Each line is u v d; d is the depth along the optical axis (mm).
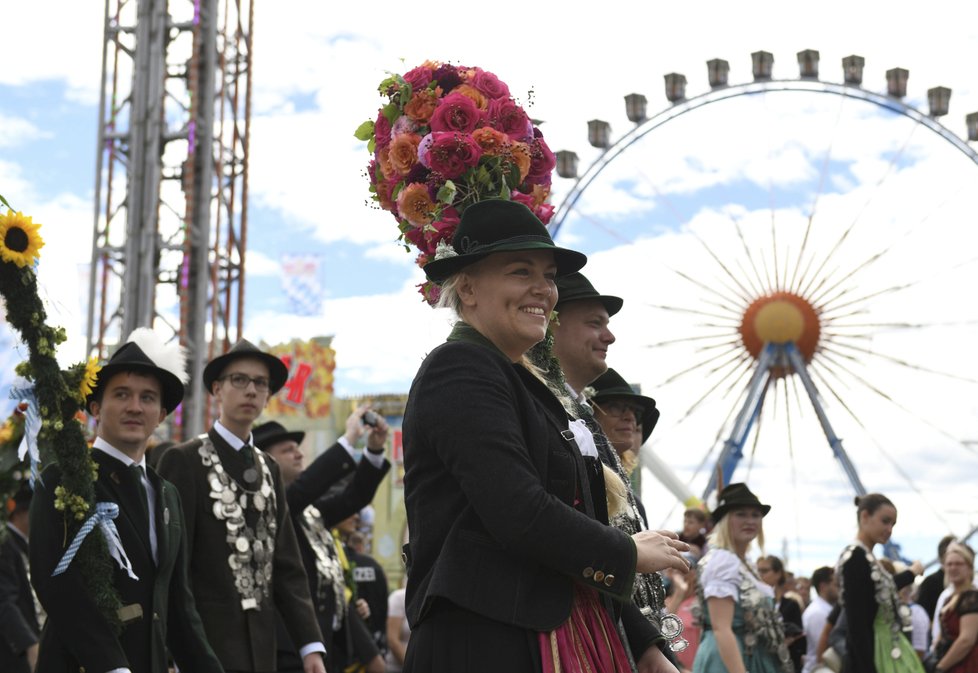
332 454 7918
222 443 6562
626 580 2875
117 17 19953
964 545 10141
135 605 5020
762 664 7137
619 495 3408
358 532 10547
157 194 19453
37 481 5008
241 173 20078
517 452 2881
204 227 19438
